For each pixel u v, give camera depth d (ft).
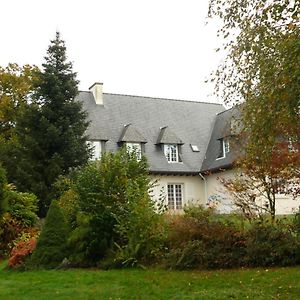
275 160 39.65
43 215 73.82
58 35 83.10
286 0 25.02
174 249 39.40
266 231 37.96
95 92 107.55
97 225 43.11
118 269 39.42
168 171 99.66
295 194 45.44
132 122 106.73
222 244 38.22
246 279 31.14
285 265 36.29
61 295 28.71
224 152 100.78
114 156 47.75
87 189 44.73
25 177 74.38
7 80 100.48
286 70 22.75
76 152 77.00
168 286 30.22
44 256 42.60
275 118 24.07
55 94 79.51
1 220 55.36
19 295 29.27
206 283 30.53
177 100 119.24
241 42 27.22
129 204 41.86
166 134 104.83
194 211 43.29
